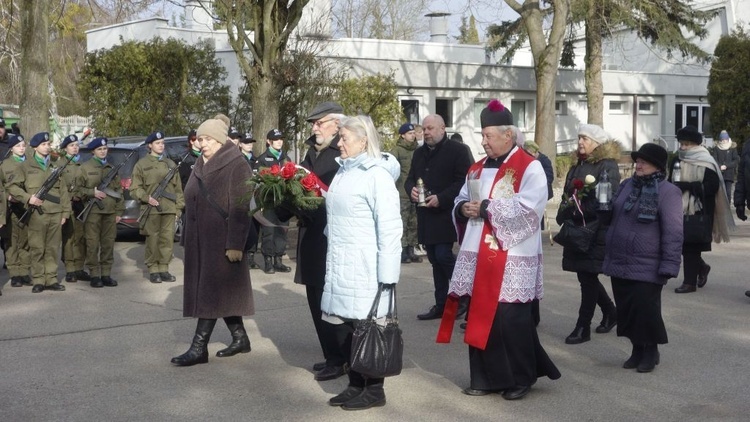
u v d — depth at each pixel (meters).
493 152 6.17
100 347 7.70
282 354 7.44
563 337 8.07
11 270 10.94
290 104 19.50
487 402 6.07
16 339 8.00
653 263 6.67
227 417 5.77
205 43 22.81
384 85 22.05
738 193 10.38
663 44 25.06
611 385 6.48
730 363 7.09
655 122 33.56
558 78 30.69
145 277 11.54
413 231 12.62
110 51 21.47
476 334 5.94
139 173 11.13
